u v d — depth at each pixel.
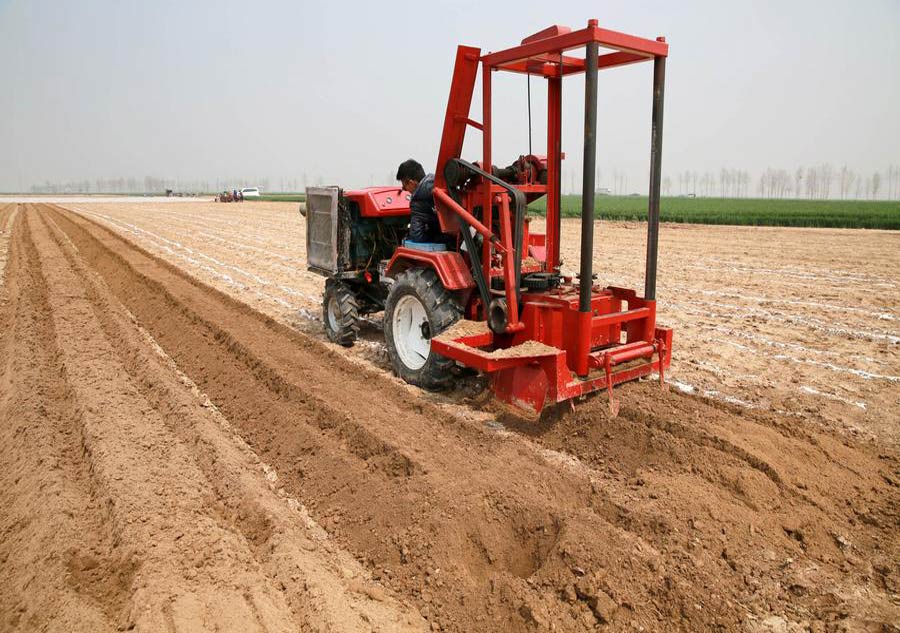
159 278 11.29
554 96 5.06
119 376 6.05
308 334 7.89
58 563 3.06
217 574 3.04
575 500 3.71
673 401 4.82
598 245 17.80
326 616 2.78
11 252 16.28
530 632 2.77
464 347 4.69
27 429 4.70
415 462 4.08
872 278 11.53
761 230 23.38
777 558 3.18
